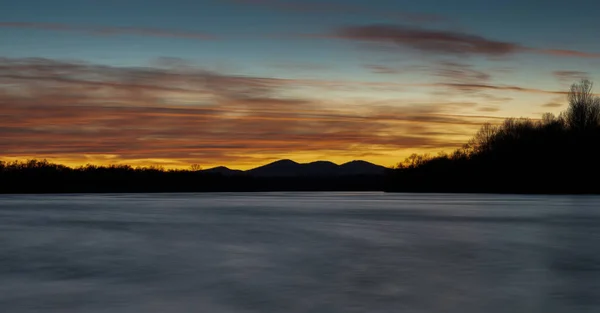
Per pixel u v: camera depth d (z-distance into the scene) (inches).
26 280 1110.4
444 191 6525.6
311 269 1211.9
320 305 898.7
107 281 1093.1
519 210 3233.3
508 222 2407.7
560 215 2800.2
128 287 1036.5
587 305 900.0
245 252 1483.8
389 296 956.0
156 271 1198.9
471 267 1238.9
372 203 4525.1
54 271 1210.0
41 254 1465.3
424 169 6766.7
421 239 1768.0
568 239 1760.6
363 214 3026.6
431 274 1151.0
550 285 1043.9
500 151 5920.3
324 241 1721.2
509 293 978.7
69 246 1630.2
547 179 5644.7
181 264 1288.1
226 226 2287.2
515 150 5797.2
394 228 2155.5
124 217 2864.2
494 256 1398.9
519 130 5885.8
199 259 1360.7
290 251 1498.5
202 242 1708.9
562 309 879.1
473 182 6171.3
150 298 950.4
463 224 2330.2
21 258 1397.6
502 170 5890.8
